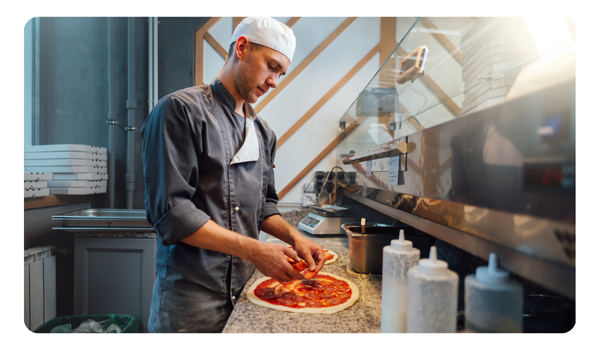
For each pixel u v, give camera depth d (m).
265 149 1.47
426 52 1.26
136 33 3.25
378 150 1.44
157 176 1.05
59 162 2.66
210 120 1.14
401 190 1.22
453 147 0.82
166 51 3.30
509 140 0.62
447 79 1.44
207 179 1.15
